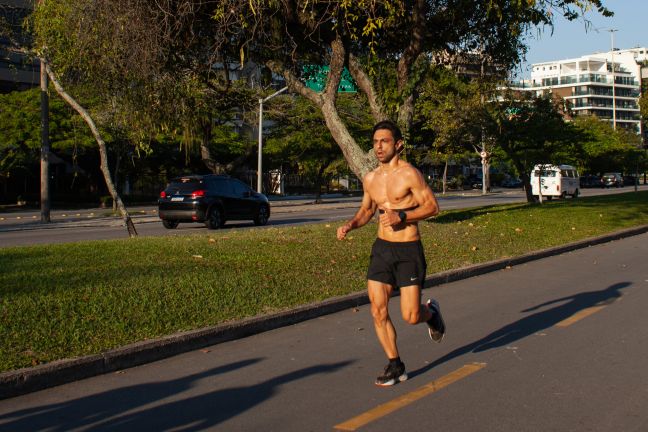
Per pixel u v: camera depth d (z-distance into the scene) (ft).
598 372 20.84
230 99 101.86
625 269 42.83
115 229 82.07
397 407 17.89
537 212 71.92
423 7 55.67
